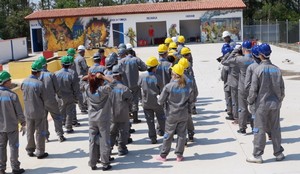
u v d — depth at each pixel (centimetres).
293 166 725
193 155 830
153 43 4847
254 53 767
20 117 768
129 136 946
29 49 5303
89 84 761
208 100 1394
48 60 2253
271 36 4106
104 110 762
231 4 4619
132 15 4638
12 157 770
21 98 1273
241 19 4578
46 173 778
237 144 883
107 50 3002
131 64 1098
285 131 964
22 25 5725
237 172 715
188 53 1030
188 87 773
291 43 3762
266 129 750
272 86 723
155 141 931
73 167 804
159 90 910
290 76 1823
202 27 4641
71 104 1062
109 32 4688
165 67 980
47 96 905
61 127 984
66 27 4731
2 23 5750
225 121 1095
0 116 755
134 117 1134
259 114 737
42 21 4750
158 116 945
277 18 5875
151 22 4962
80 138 1012
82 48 1327
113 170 771
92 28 4706
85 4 6944
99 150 805
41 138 862
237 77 1012
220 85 1678
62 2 6781
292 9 6425
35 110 841
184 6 4703
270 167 728
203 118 1145
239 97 940
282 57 2708
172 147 893
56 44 4769
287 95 1389
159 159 812
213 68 2267
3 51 3912
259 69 725
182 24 4897
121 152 859
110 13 4625
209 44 4400
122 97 830
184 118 778
